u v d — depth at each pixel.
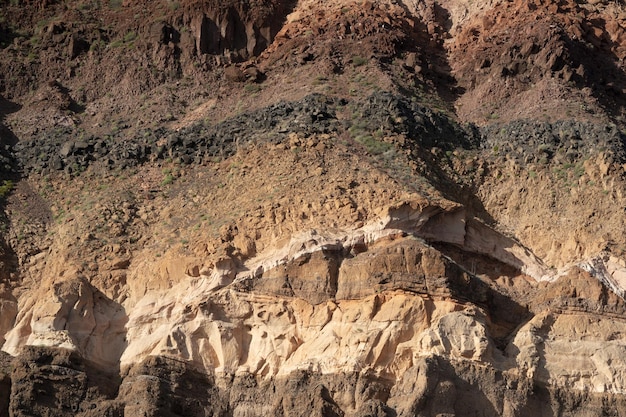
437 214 62.50
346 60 72.00
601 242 63.41
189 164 67.50
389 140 66.56
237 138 67.75
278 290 60.72
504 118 70.44
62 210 66.44
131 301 62.09
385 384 58.66
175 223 64.44
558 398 59.44
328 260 60.78
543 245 64.44
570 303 61.09
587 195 65.88
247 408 59.44
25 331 61.53
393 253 60.19
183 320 60.91
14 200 66.94
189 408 59.34
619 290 61.91
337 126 67.06
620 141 68.06
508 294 62.03
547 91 71.31
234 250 62.00
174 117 70.69
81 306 61.50
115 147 68.75
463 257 62.72
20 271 63.88
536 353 59.91
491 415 58.31
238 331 60.72
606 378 59.94
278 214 62.50
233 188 65.19
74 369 59.91
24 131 70.44
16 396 58.88
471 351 58.94
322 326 59.97
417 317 59.38
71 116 71.50
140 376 59.47
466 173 67.31
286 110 68.06
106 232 64.38
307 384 58.72
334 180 63.56
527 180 67.06
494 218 66.12
